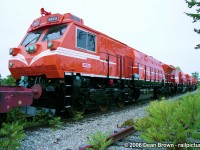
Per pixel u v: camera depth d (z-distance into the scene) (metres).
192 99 3.96
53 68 8.32
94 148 4.46
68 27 9.05
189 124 3.94
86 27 10.11
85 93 9.86
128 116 10.22
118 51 13.60
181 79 35.53
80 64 9.53
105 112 11.52
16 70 9.38
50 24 9.48
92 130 7.22
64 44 8.66
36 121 8.54
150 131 4.16
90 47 10.41
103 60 11.55
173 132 4.01
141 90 16.66
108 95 11.97
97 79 11.50
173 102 4.36
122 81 14.20
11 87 6.18
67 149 4.99
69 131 7.05
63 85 8.64
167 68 26.64
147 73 18.67
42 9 9.95
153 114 4.09
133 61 15.66
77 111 9.59
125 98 14.43
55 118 7.96
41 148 5.29
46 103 9.16
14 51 9.38
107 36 12.21
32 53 8.87
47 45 8.41
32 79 9.45
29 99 6.62
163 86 24.44
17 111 7.99
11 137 4.71
